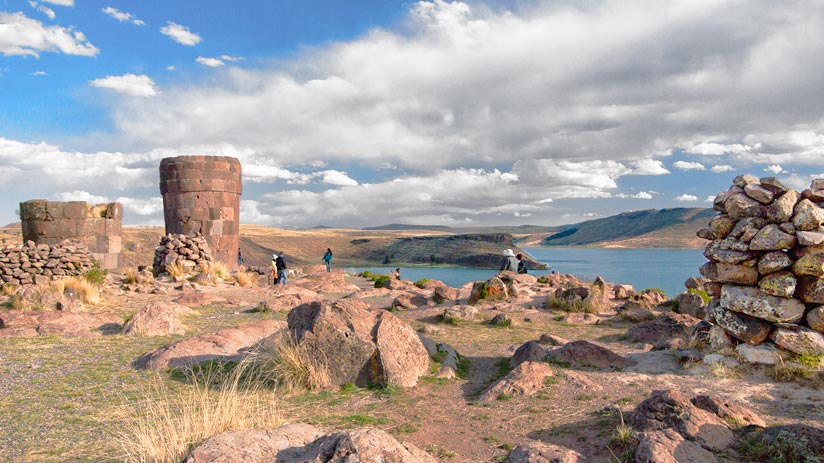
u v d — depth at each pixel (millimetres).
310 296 20375
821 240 8383
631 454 4750
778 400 7082
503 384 7793
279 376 8211
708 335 9992
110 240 26078
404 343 8836
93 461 5148
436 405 7258
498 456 5262
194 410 6340
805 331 8422
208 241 30250
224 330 11141
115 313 15641
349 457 3842
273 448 4371
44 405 7141
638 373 8633
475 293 18516
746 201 9414
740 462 4738
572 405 6988
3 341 11234
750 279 9094
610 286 22391
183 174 30094
